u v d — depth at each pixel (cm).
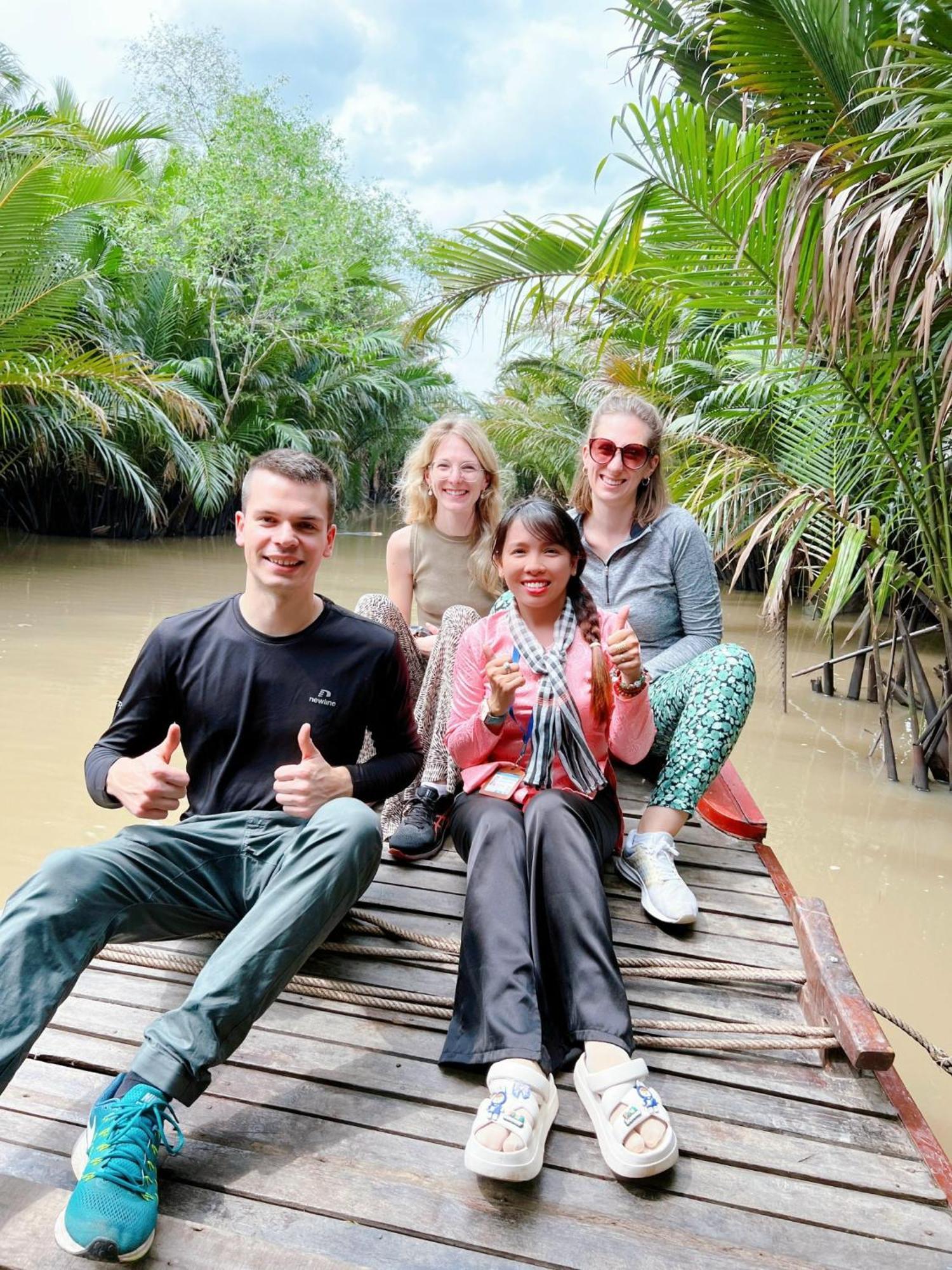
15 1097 168
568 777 217
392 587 352
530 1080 161
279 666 202
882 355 418
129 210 1386
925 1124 172
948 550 484
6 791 423
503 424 1377
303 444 1617
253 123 1529
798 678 790
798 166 404
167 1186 151
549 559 229
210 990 158
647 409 308
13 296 973
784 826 457
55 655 671
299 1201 149
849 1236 148
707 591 314
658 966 214
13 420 1112
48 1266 132
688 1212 152
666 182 446
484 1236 145
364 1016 197
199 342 1627
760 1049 189
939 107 337
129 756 203
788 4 405
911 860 420
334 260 1622
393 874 258
